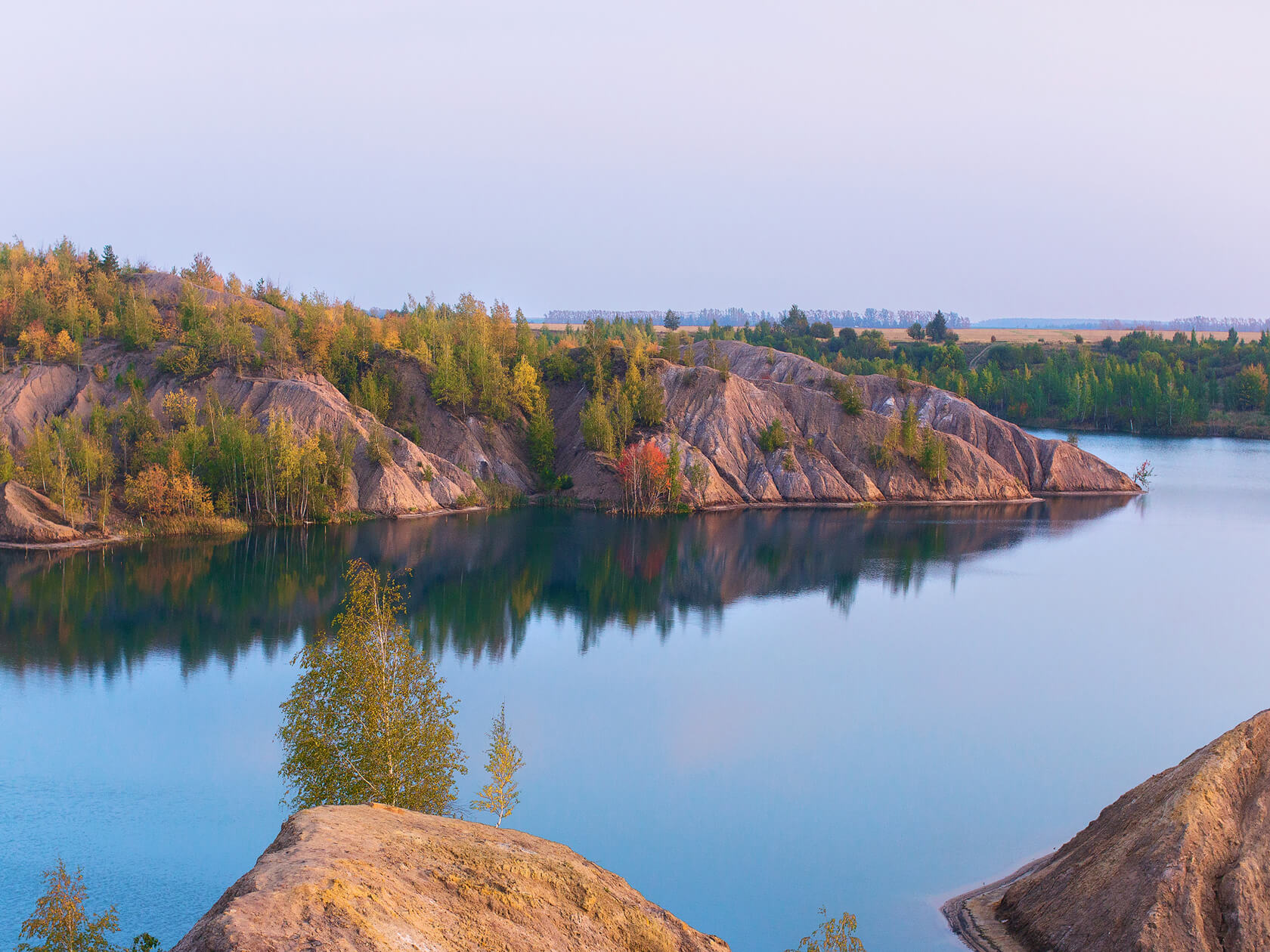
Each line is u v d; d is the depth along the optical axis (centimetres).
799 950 3212
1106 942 3372
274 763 5212
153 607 8406
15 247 18538
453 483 14088
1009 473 16775
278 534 11731
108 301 16050
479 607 8925
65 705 6056
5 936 3488
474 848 2638
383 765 3425
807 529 13312
